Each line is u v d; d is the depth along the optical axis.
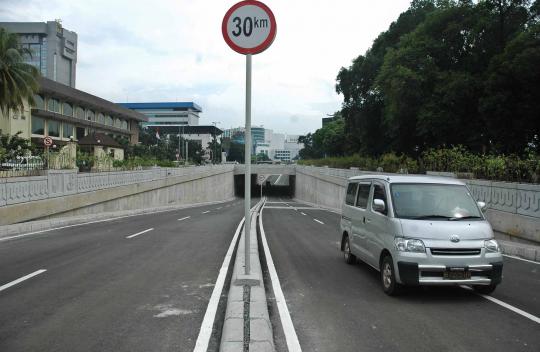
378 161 32.75
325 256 11.44
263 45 7.30
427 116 33.50
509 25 34.31
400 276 7.00
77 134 61.38
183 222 20.73
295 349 5.09
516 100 29.78
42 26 117.00
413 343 5.29
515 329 5.80
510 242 13.23
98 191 25.48
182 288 7.75
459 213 7.62
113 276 8.66
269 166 85.44
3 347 5.02
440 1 40.09
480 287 7.53
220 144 141.50
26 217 17.77
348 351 5.04
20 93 34.66
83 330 5.58
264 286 8.05
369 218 8.65
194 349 5.01
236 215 27.14
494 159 16.31
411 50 35.75
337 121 99.06
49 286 7.79
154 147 77.44
